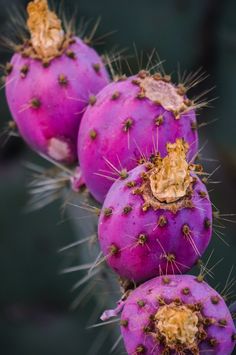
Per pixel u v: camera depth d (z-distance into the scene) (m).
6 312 0.91
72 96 0.54
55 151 0.56
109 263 0.47
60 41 0.55
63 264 0.91
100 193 0.53
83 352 0.88
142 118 0.50
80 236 0.64
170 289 0.45
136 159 0.50
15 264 0.91
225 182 0.88
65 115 0.55
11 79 0.55
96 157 0.51
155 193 0.46
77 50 0.55
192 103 0.51
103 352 0.86
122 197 0.46
